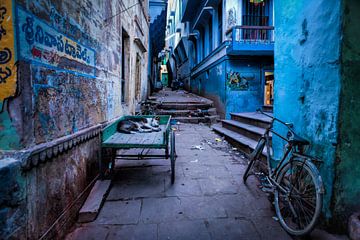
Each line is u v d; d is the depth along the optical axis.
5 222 1.56
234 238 2.45
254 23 10.14
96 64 3.66
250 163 3.86
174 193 3.49
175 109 11.57
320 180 2.26
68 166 2.57
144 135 4.12
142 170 4.46
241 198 3.35
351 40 2.35
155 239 2.42
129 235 2.48
